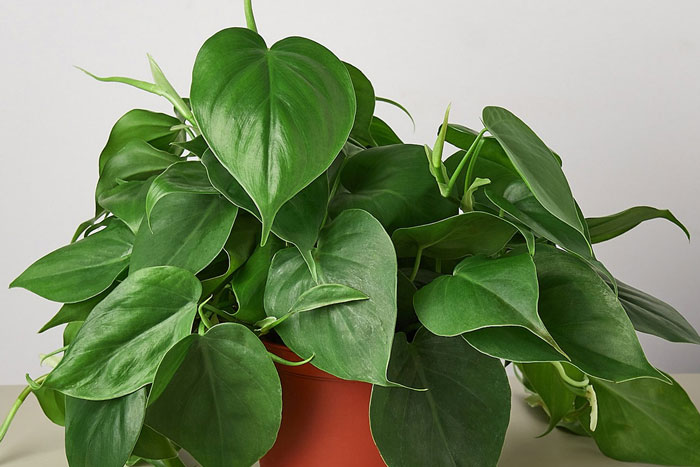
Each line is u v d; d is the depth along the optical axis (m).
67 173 1.46
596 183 1.40
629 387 0.79
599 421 0.81
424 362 0.63
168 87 0.72
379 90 1.40
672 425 0.79
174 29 1.41
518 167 0.54
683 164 1.38
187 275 0.60
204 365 0.60
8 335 1.51
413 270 0.66
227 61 0.57
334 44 1.39
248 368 0.59
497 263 0.59
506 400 0.62
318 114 0.55
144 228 0.65
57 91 1.44
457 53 1.38
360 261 0.58
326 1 1.38
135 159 0.77
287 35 1.39
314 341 0.59
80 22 1.42
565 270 0.63
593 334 0.60
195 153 0.65
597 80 1.37
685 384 1.07
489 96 1.39
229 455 0.61
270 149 0.53
